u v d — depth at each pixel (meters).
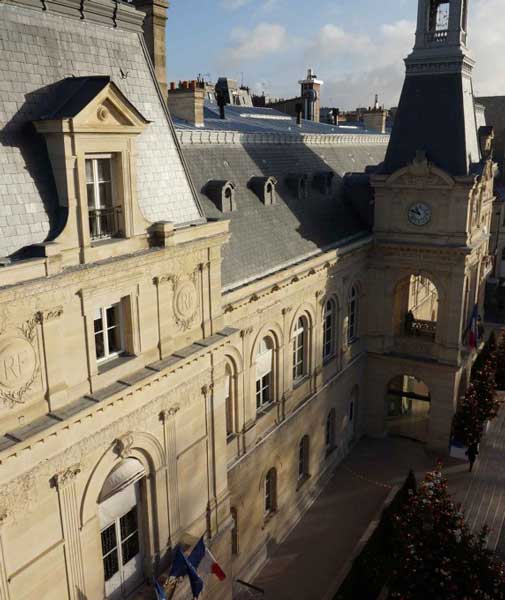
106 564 19.64
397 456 40.97
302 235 33.59
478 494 36.72
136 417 19.31
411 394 41.72
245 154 33.59
